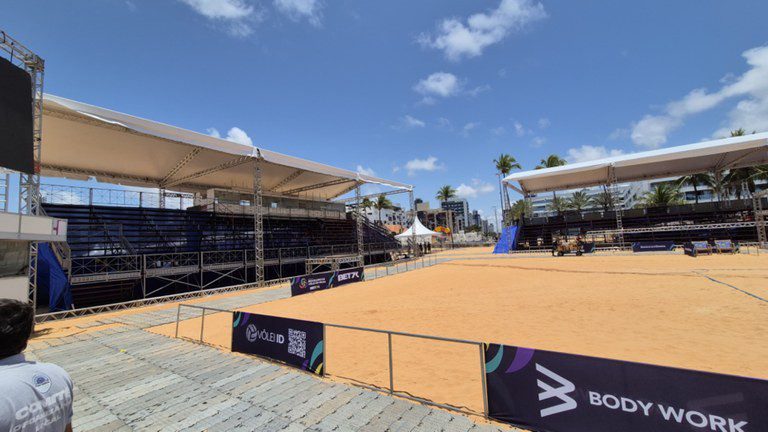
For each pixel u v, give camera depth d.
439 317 11.36
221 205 30.17
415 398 5.20
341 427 4.44
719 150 29.97
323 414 4.83
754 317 9.25
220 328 10.94
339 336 9.52
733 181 46.53
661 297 12.59
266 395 5.55
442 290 17.61
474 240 92.88
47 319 13.01
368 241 42.41
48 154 21.11
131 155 22.66
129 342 9.37
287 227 35.41
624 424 3.55
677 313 10.14
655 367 3.43
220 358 7.55
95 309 14.68
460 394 5.43
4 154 9.88
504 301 13.65
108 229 22.89
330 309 13.80
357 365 7.04
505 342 8.14
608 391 3.66
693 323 8.98
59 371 1.86
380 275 26.86
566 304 12.34
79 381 6.44
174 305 16.39
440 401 5.18
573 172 37.41
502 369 4.41
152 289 22.23
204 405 5.28
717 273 17.70
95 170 25.09
